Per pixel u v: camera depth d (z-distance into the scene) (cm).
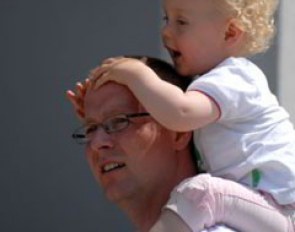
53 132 1730
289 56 1752
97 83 981
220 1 980
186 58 1002
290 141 994
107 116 967
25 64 1725
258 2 997
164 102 929
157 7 1702
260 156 966
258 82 984
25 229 1745
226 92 948
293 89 1759
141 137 961
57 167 1733
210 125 976
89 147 988
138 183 976
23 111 1731
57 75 1720
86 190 1731
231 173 970
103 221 1738
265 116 981
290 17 1747
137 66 958
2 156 1742
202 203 939
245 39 1002
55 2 1717
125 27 1714
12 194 1744
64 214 1742
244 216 952
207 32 990
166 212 948
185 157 998
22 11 1720
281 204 970
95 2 1712
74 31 1717
